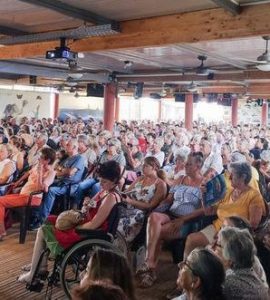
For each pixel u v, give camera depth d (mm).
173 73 9938
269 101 17781
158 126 14062
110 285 1539
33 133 9141
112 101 11781
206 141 6660
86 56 8344
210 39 4523
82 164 5402
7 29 5809
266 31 4129
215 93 14492
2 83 14688
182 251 3525
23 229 4449
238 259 1974
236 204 3207
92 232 2992
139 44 5082
